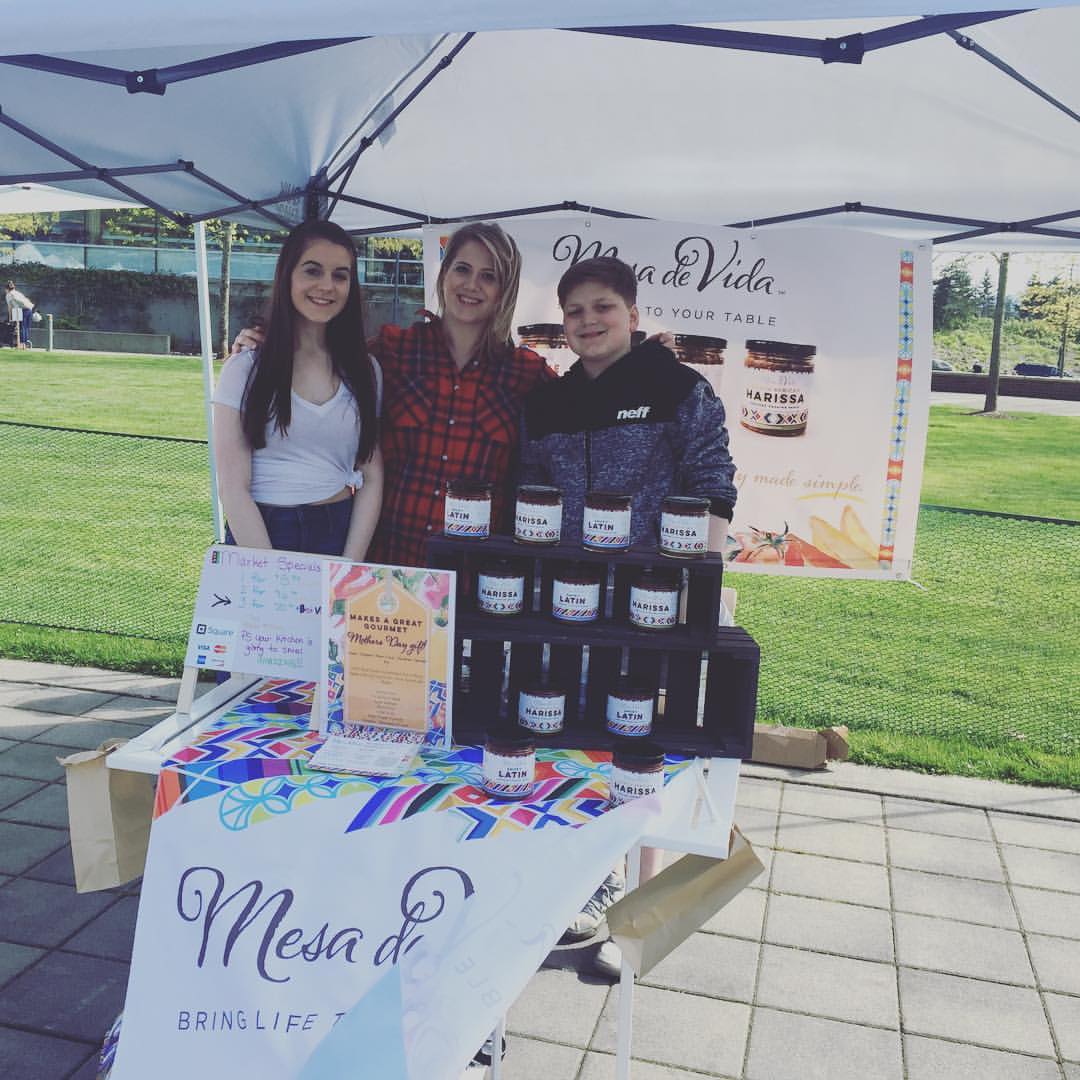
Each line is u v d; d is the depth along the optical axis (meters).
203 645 2.35
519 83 3.86
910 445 4.57
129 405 16.20
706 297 4.51
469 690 2.39
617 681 2.24
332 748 2.17
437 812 1.96
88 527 9.02
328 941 1.89
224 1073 1.86
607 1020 2.89
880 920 3.41
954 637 7.19
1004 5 1.36
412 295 16.11
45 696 4.94
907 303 4.49
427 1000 1.83
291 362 2.72
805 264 4.48
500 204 4.98
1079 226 4.46
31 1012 2.83
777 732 4.57
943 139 3.96
